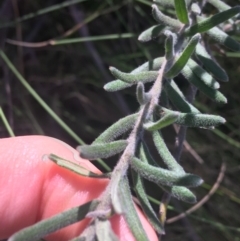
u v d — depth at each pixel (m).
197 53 0.11
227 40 0.11
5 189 0.12
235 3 0.16
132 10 0.19
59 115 0.20
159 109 0.09
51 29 0.20
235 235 0.19
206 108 0.18
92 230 0.07
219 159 0.19
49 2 0.19
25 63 0.20
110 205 0.07
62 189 0.12
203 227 0.19
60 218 0.07
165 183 0.08
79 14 0.19
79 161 0.12
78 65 0.20
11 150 0.12
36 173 0.12
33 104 0.20
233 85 0.18
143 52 0.18
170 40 0.09
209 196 0.18
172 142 0.19
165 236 0.19
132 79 0.09
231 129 0.18
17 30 0.19
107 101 0.20
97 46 0.19
